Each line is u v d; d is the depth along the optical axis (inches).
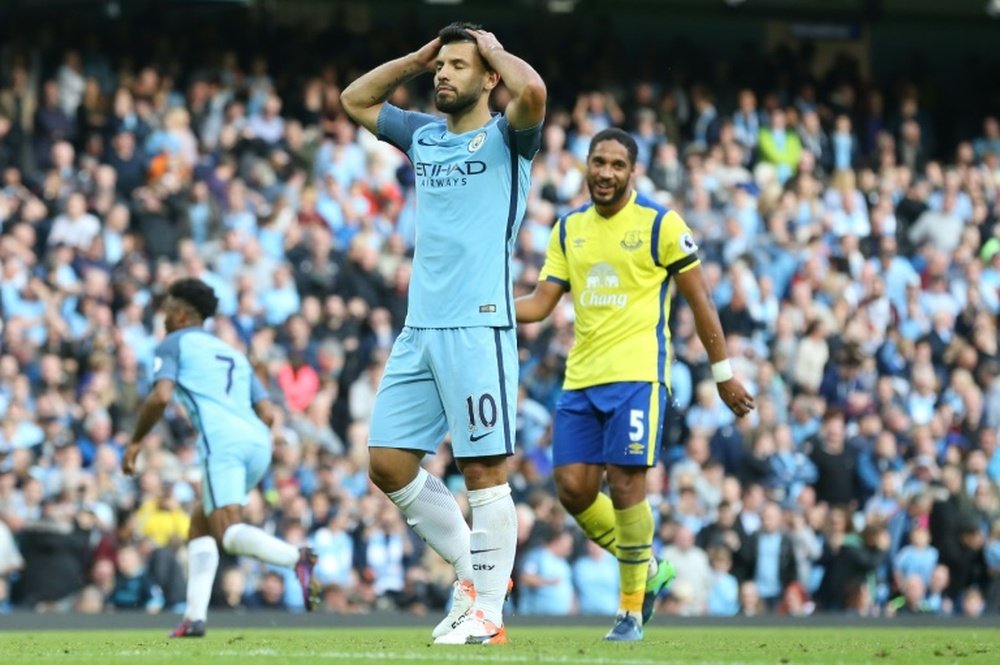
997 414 2977.4
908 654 1069.1
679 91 3346.5
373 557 2283.5
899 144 3587.6
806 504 2583.7
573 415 1254.9
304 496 2304.4
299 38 3083.2
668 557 2389.3
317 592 1437.0
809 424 2770.7
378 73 1152.8
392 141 1157.7
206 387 1445.6
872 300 3085.6
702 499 2511.1
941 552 2647.6
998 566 2696.9
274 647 1130.7
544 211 2888.8
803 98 3476.9
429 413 1129.4
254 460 1459.2
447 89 1106.7
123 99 2721.5
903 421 2834.6
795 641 1293.1
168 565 2148.1
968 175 3457.2
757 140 3326.8
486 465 1107.9
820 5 3769.7
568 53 3339.1
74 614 1884.8
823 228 3159.5
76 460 2162.9
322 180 2810.0
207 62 2920.8
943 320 3122.5
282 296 2554.1
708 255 2974.9
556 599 2299.5
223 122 2797.7
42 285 2383.1
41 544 2102.6
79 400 2289.6
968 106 3750.0
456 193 1103.0
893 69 3833.7
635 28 3649.1
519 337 2608.3
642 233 1236.5
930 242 3321.9
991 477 2839.6
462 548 1166.3
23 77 2726.4
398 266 2743.6
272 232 2662.4
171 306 1487.5
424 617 2066.9
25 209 2516.0
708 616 2193.7
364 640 1264.8
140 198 2600.9
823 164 3415.4
